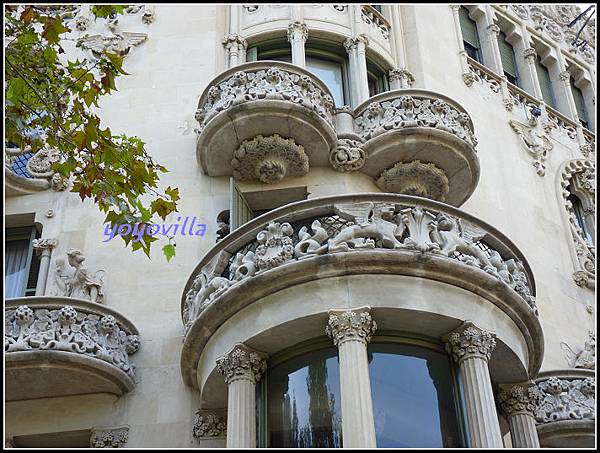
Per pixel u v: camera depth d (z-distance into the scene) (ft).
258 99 54.70
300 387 42.93
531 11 89.66
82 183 40.37
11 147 59.67
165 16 67.10
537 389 48.65
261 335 43.14
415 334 43.62
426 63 71.26
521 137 75.66
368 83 66.80
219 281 45.32
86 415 49.03
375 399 41.34
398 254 42.80
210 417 48.06
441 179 58.95
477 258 45.11
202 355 46.98
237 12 66.85
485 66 80.33
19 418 49.16
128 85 63.26
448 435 41.42
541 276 67.36
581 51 92.68
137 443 47.96
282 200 58.03
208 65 64.18
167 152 59.72
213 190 57.77
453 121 59.06
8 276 56.70
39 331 47.32
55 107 41.45
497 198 68.95
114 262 54.75
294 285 43.29
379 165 58.65
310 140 56.54
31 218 57.88
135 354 50.93
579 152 80.79
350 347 40.78
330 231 45.09
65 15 64.23
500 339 44.09
